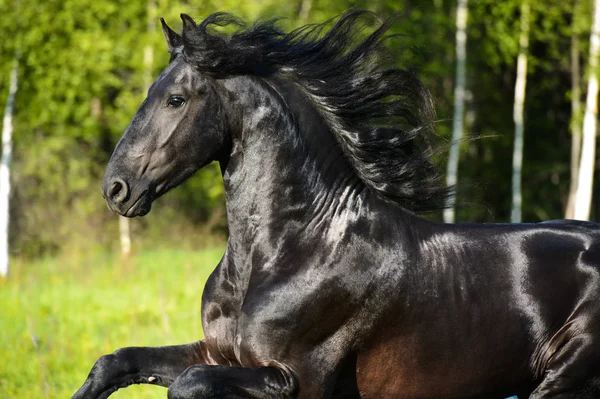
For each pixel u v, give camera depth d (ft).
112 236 124.57
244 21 27.58
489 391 26.86
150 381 26.16
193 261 96.53
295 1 127.75
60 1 116.47
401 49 31.58
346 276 25.41
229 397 23.72
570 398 26.48
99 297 72.64
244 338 24.97
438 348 26.09
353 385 26.27
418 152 27.73
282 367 24.82
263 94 25.86
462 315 26.18
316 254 25.52
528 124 159.43
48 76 117.08
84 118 124.47
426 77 30.22
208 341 26.27
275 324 24.88
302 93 26.53
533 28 130.62
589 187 121.08
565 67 141.38
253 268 25.62
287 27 31.14
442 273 26.30
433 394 26.43
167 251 109.50
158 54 121.49
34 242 123.24
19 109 120.88
